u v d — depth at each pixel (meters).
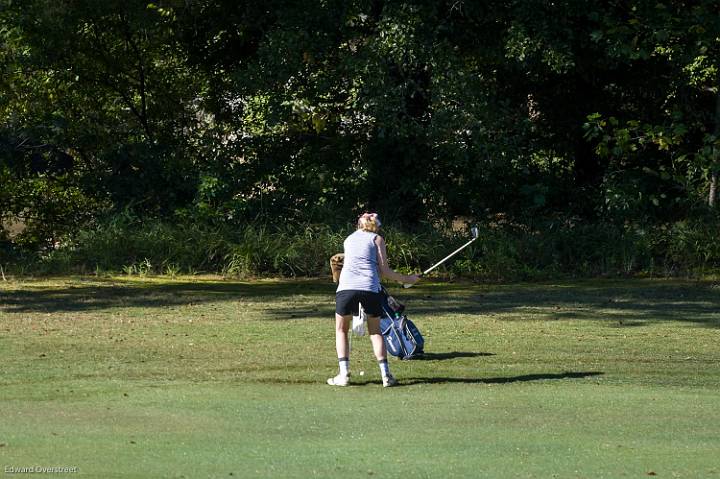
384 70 75.94
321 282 70.94
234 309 55.78
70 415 28.20
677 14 77.38
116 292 63.41
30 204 89.06
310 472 21.75
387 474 21.62
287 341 44.19
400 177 84.19
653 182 83.56
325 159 85.50
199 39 88.38
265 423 27.28
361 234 34.97
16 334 45.69
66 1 83.44
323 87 78.44
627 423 27.58
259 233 77.69
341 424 27.23
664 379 35.66
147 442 24.59
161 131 93.06
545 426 27.09
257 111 82.56
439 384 34.56
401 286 69.19
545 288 67.44
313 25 78.38
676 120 78.25
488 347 43.03
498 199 83.81
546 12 77.06
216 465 22.30
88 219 87.38
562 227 80.62
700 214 80.12
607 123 86.94
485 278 73.75
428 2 76.19
